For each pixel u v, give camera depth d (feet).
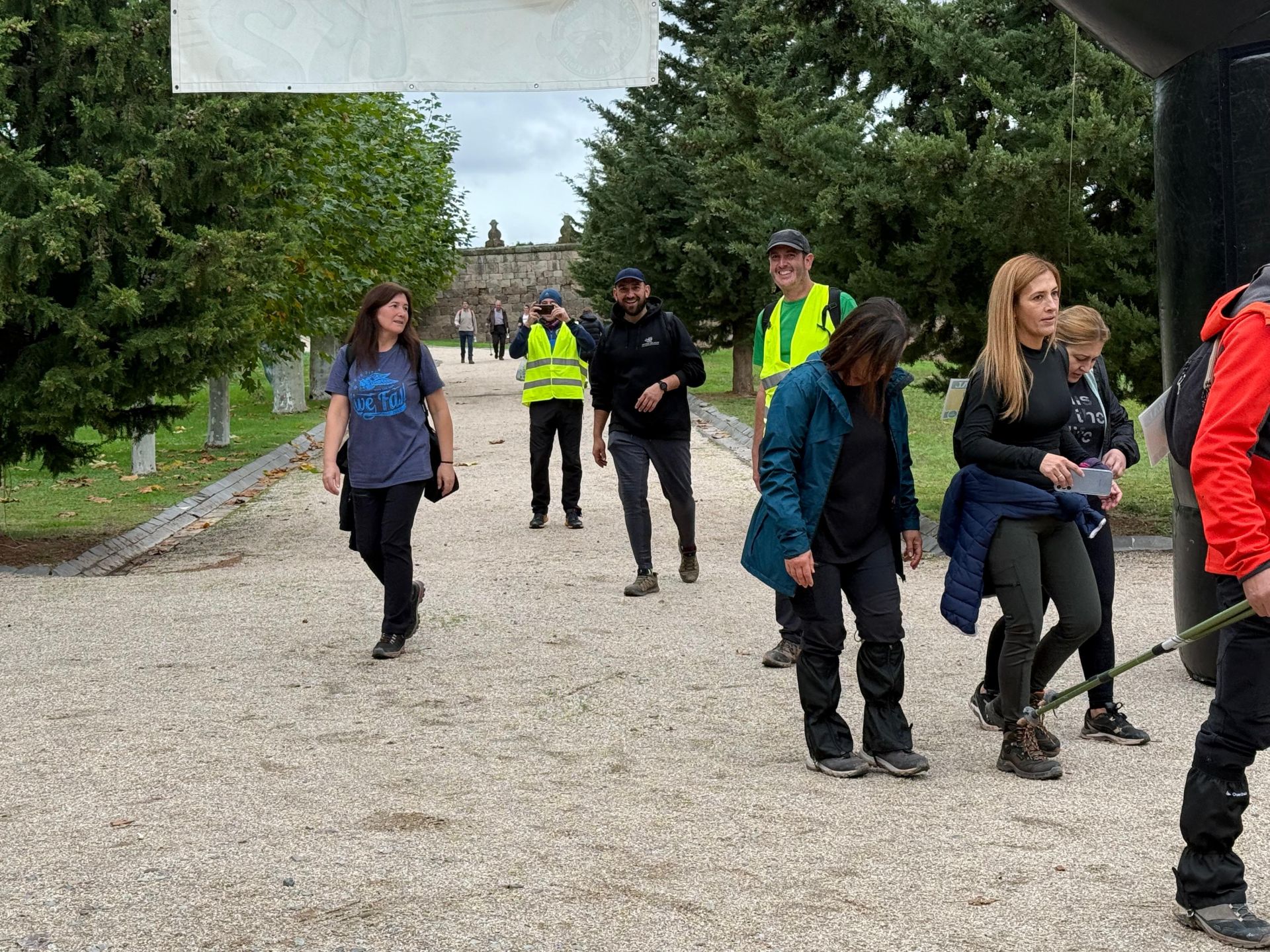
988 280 34.50
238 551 36.78
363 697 19.97
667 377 27.94
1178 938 11.09
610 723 18.58
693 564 29.48
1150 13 19.69
